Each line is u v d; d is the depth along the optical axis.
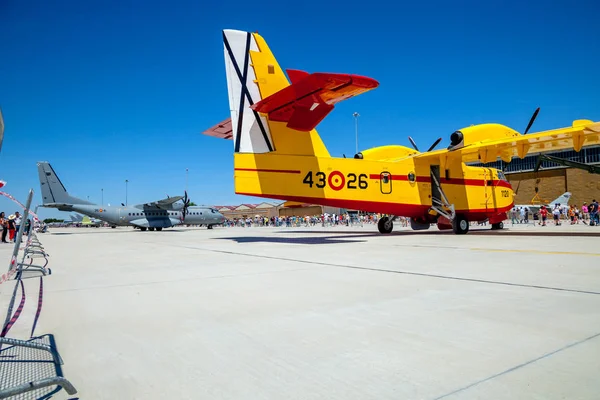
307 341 2.98
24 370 2.50
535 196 38.56
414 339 2.96
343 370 2.42
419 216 16.09
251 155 11.53
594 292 4.42
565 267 6.29
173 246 13.03
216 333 3.22
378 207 14.62
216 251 10.52
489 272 5.89
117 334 3.23
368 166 14.22
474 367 2.41
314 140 12.79
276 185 11.89
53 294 4.88
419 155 15.26
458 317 3.51
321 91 9.41
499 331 3.09
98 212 34.34
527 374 2.29
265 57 11.95
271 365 2.53
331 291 4.75
